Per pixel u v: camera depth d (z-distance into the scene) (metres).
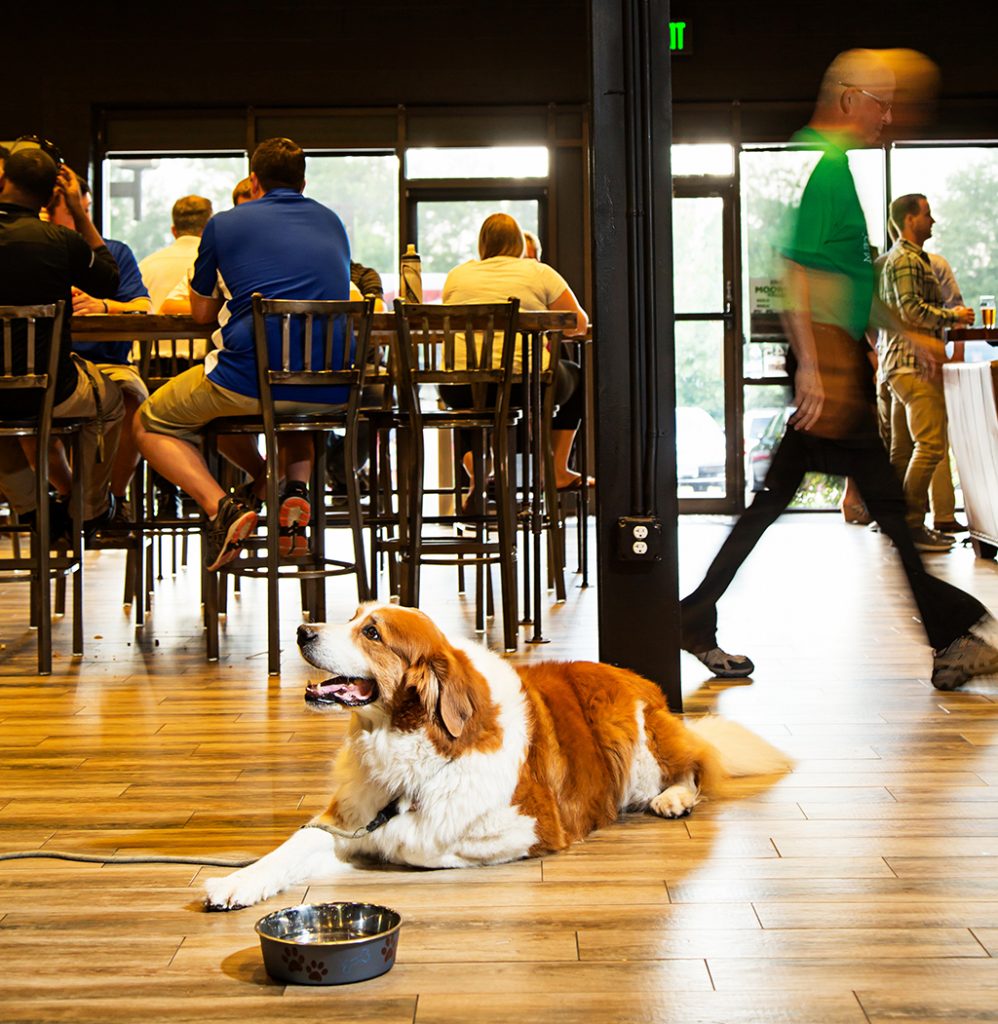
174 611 5.33
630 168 3.21
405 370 4.14
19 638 4.66
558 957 1.80
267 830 2.43
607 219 3.24
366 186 9.71
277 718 3.36
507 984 1.71
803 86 9.62
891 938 1.86
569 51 9.56
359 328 3.94
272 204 4.14
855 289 3.60
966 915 1.94
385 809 2.17
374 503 5.18
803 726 3.20
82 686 3.80
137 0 9.45
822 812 2.49
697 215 9.83
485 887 2.09
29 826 2.46
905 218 6.67
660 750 2.53
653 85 3.22
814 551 7.26
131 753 3.01
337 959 1.71
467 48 9.56
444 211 9.75
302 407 4.07
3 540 7.75
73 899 2.06
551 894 2.05
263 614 5.23
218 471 4.72
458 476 5.71
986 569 6.18
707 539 7.88
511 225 5.35
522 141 9.64
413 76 9.57
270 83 9.55
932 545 6.92
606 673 2.57
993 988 1.68
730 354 9.88
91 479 4.72
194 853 2.29
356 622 2.12
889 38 9.57
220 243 4.04
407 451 4.76
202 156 9.69
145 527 4.81
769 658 4.14
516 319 4.14
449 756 2.12
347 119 9.61
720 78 9.63
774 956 1.79
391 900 2.04
